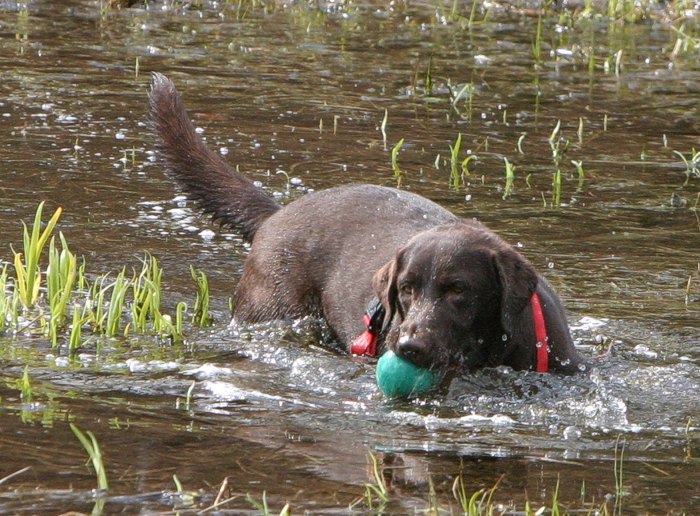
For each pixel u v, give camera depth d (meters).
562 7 27.97
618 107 19.94
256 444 8.16
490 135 18.11
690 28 26.45
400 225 11.15
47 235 11.23
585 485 7.66
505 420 9.01
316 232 11.59
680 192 15.81
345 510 7.07
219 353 10.49
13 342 10.35
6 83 19.52
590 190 15.77
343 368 10.27
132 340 10.67
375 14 27.03
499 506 7.24
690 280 12.55
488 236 10.05
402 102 19.72
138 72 20.72
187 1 27.11
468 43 24.39
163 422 8.53
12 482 7.27
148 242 13.39
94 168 15.74
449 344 9.69
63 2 26.61
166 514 6.89
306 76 21.12
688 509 7.29
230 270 12.83
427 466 7.90
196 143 12.95
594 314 11.78
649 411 9.37
